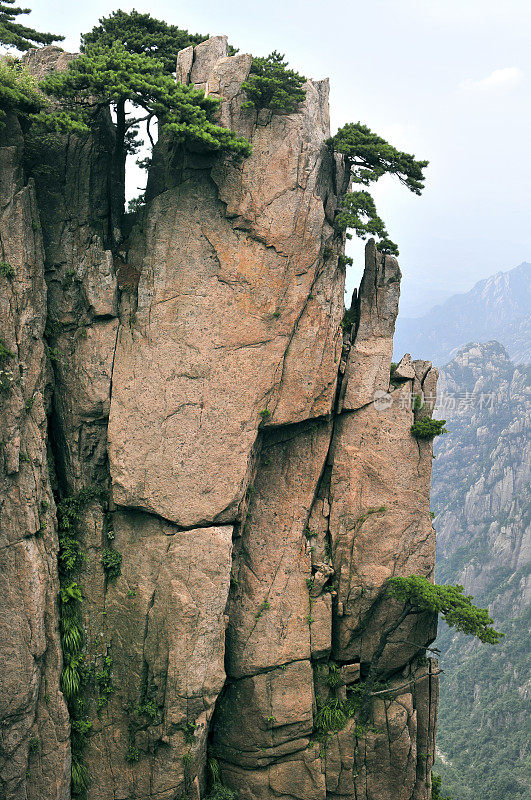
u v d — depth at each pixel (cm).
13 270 3161
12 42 3794
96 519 3456
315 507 3844
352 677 3825
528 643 15300
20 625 3127
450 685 15875
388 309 3906
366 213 3669
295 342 3609
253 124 3475
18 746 3167
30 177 3459
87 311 3491
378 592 3731
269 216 3472
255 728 3631
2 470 3089
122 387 3434
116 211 3656
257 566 3688
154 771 3341
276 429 3744
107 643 3425
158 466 3378
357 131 3634
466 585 18975
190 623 3275
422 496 3844
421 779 3906
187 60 3450
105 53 3384
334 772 3666
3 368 3086
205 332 3428
